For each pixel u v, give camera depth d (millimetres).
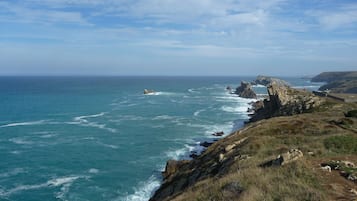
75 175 53781
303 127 46219
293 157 24328
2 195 45875
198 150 67125
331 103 74750
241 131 54938
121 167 57500
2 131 85938
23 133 83875
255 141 38188
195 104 145375
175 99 168375
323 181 20219
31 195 45969
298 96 84875
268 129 47625
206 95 193125
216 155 41469
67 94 194875
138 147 70375
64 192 46906
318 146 31219
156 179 51469
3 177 52781
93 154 65500
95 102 152625
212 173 34000
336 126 45438
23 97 172750
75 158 62938
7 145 72125
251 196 18219
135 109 128625
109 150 68312
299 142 35312
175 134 82438
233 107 134125
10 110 123438
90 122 99500
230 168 28484
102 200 44062
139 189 47562
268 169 23453
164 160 61125
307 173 21438
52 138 78812
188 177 39719
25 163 59938
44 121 100812
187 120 102875
